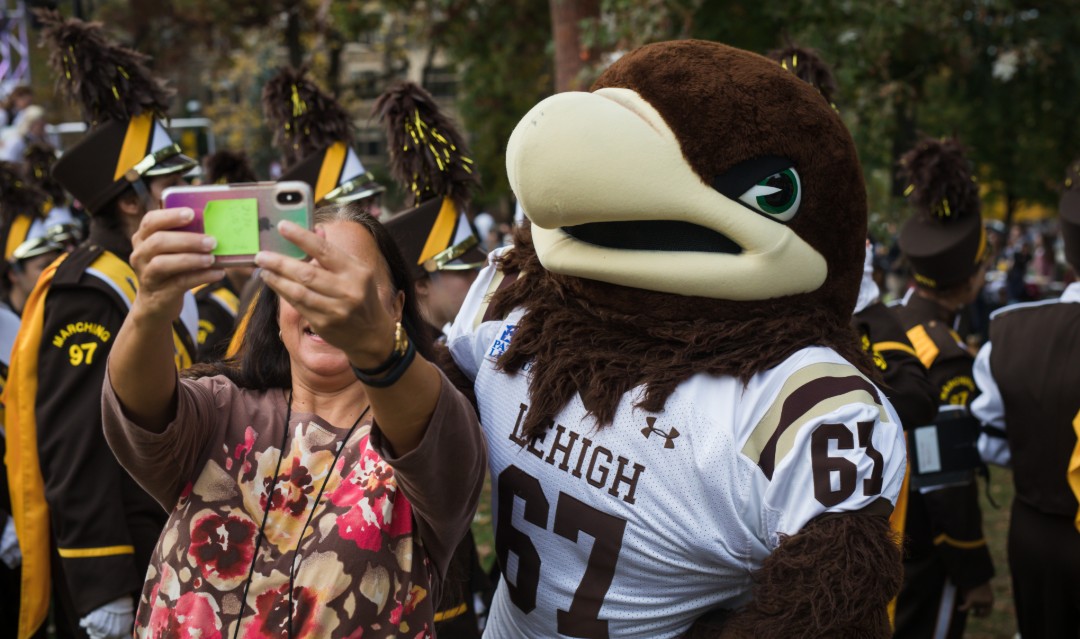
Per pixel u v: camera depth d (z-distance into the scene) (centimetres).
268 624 159
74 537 279
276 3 2064
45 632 351
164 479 162
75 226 505
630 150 161
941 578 355
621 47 588
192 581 162
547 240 179
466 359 202
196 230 135
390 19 2050
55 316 287
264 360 177
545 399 179
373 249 173
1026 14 861
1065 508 309
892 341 314
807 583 152
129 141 313
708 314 171
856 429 160
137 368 147
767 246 165
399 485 158
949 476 341
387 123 329
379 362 139
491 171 1714
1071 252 329
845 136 174
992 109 927
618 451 171
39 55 1572
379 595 161
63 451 280
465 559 233
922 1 648
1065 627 321
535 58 1427
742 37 599
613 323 176
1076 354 307
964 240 370
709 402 168
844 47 598
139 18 2039
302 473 166
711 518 167
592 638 176
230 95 2492
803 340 170
